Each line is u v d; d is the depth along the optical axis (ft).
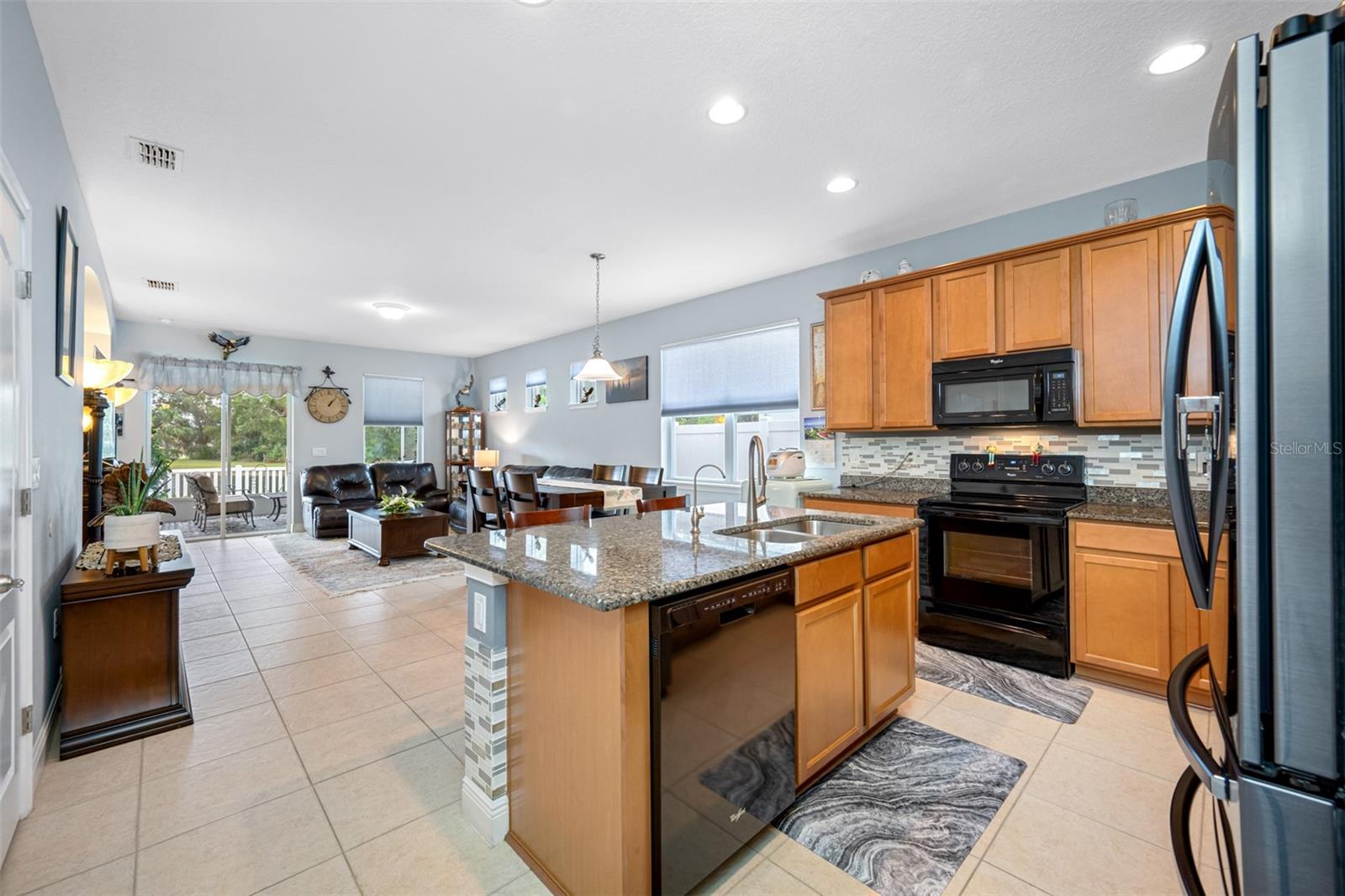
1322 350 2.10
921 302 11.89
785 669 5.85
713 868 4.99
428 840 5.74
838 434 14.62
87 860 5.45
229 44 6.88
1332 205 2.07
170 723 7.82
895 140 9.12
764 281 16.57
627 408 21.27
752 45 7.01
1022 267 10.60
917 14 6.53
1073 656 9.38
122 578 7.59
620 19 6.58
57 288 8.02
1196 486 3.50
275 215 11.78
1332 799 2.14
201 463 26.08
